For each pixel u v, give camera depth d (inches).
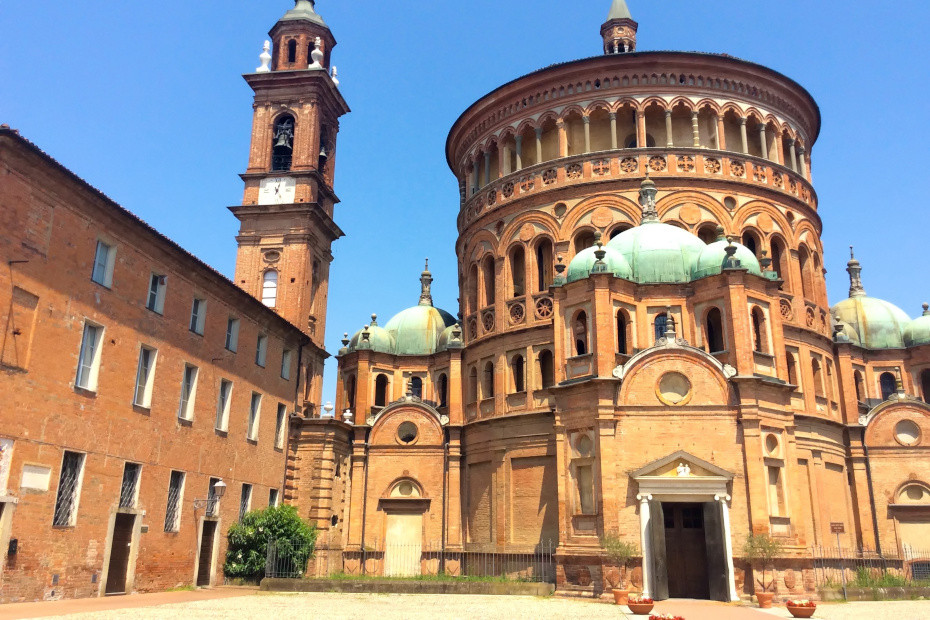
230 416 1526.8
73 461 1089.4
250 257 1995.6
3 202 960.3
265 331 1707.7
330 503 1819.6
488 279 1987.0
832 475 1770.4
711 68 1904.5
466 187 2182.6
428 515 1877.5
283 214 2005.4
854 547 1775.3
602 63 1899.6
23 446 985.5
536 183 1905.8
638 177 1813.5
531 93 1984.5
